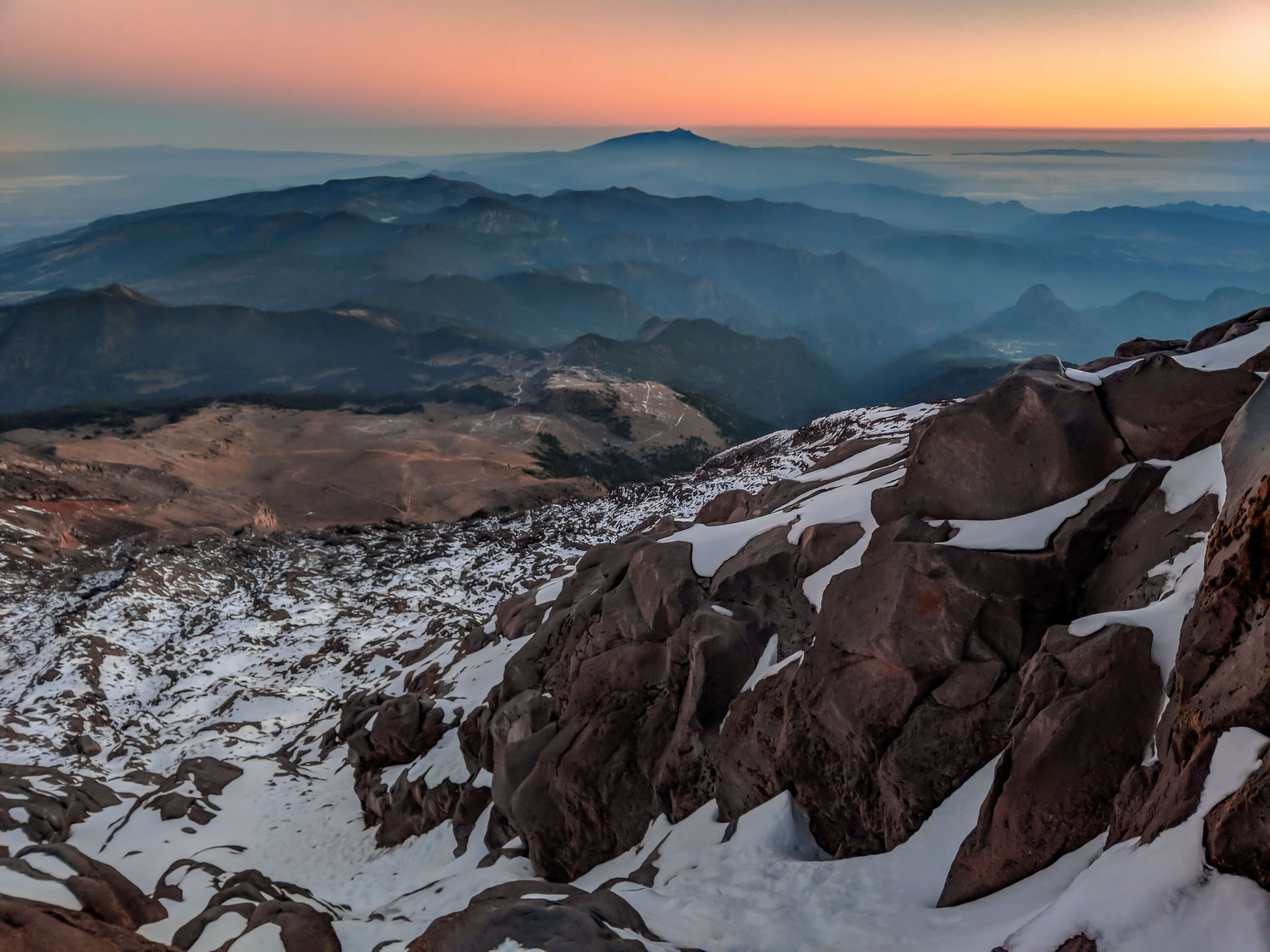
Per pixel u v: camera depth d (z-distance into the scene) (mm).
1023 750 7082
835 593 10578
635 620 14625
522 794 13734
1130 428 9727
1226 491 7234
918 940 6598
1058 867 6570
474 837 15922
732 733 11203
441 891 12898
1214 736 5453
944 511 11195
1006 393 10703
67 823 18078
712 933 7609
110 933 8164
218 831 19641
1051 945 5301
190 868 14789
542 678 17188
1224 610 5891
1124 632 7070
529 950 6887
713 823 11125
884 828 8898
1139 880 5191
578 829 13180
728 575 13500
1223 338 10867
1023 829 6852
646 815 12773
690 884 9125
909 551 9836
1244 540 5777
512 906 7656
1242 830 4762
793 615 12227
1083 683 7070
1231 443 7297
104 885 10836
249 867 16938
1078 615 8984
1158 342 12703
